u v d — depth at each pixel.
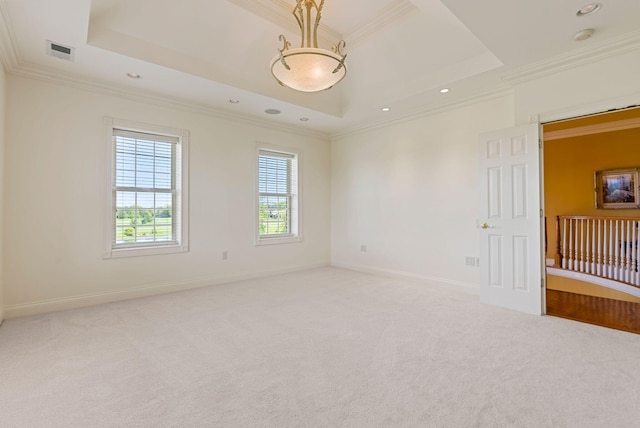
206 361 2.24
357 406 1.72
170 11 2.96
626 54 2.76
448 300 3.74
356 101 4.71
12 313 3.15
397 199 5.00
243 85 3.84
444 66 3.66
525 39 2.76
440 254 4.43
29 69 3.19
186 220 4.33
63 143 3.43
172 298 3.86
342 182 5.93
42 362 2.22
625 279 4.82
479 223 3.65
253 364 2.20
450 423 1.58
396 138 5.02
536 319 3.07
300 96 4.43
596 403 1.74
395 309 3.40
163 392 1.86
